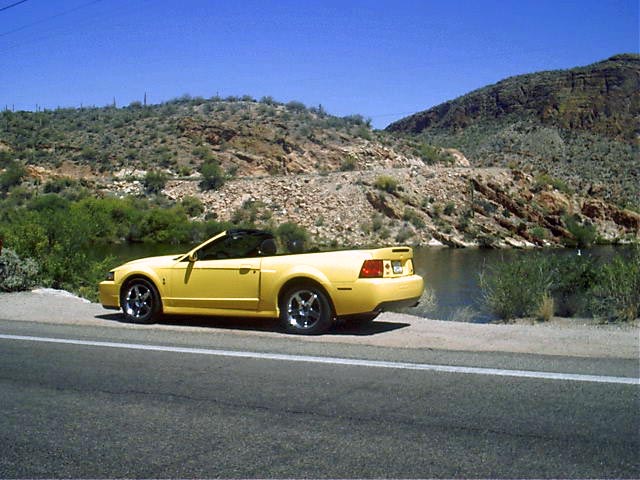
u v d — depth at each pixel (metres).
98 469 5.27
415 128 192.00
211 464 5.32
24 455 5.57
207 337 10.15
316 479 5.01
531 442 5.63
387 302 9.97
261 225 68.44
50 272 20.11
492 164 113.62
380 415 6.35
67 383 7.64
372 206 72.75
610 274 13.64
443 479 4.96
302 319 10.31
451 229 70.50
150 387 7.42
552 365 8.12
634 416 6.22
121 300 11.60
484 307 16.12
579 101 152.75
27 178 79.06
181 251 51.12
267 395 7.04
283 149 96.12
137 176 83.50
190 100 117.62
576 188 90.31
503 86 171.00
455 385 7.28
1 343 9.85
